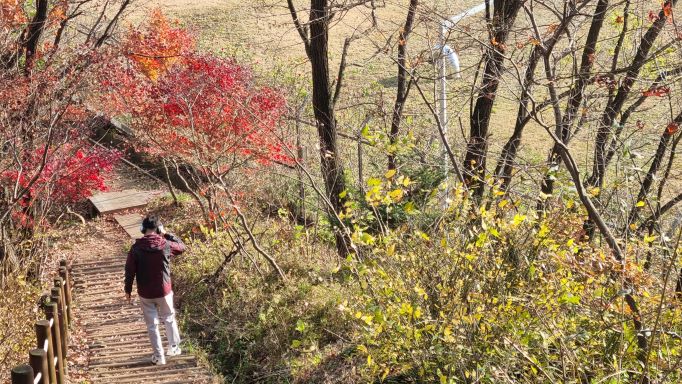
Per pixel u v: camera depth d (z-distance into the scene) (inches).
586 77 386.6
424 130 587.2
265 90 552.7
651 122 513.7
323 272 476.7
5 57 453.4
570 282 277.3
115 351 400.2
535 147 813.9
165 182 712.4
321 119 543.8
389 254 305.4
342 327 408.8
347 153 634.2
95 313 454.6
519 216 281.7
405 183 308.8
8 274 412.5
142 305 381.7
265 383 383.6
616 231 326.6
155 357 381.4
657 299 260.2
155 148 566.6
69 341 410.9
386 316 307.3
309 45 545.0
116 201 655.1
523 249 301.1
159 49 623.8
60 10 509.0
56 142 474.9
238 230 542.9
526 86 357.4
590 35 428.5
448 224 325.7
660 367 262.2
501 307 277.7
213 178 589.0
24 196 467.2
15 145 437.7
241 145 537.3
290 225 561.0
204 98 532.4
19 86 429.1
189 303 469.4
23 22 464.8
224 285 472.7
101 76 509.7
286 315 422.6
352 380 350.6
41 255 491.2
